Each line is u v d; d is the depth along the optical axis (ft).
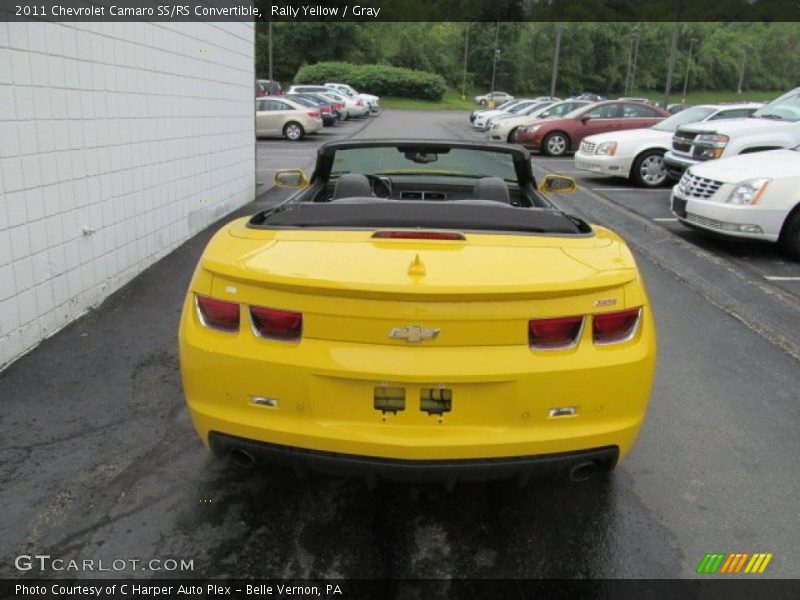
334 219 9.40
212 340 8.10
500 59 332.60
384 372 7.59
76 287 16.55
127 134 19.44
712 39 360.28
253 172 35.35
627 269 8.28
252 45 33.83
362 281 7.57
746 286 20.62
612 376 7.90
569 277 7.86
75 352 14.51
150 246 21.56
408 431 7.80
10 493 9.63
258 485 10.05
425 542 8.91
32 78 14.29
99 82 17.51
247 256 8.29
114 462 10.51
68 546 8.62
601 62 348.38
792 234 23.32
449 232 8.82
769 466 10.73
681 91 361.51
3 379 13.11
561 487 10.13
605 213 32.96
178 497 9.70
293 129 78.84
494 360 7.65
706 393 13.26
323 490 10.00
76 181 16.39
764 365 14.67
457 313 7.59
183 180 24.64
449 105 226.99
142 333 15.70
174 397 12.60
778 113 36.47
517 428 7.85
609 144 43.32
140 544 8.71
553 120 63.41
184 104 24.49
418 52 318.24
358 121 126.62
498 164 14.88
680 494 9.97
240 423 8.04
